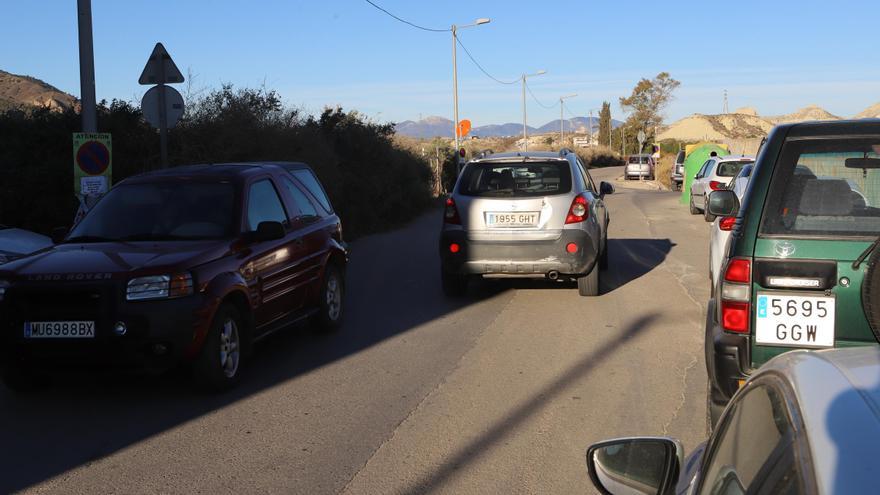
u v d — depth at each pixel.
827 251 4.38
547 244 9.80
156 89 11.55
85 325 6.22
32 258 6.71
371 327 9.06
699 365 7.21
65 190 12.68
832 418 1.63
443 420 5.88
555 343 8.11
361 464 5.09
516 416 5.94
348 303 10.52
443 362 7.47
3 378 6.57
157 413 6.20
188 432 5.74
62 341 6.24
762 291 4.50
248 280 7.10
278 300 7.66
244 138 14.99
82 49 10.75
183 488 4.77
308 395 6.56
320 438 5.56
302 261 8.14
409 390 6.62
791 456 1.65
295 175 8.80
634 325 8.82
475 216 9.94
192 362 6.45
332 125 21.08
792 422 1.73
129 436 5.69
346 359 7.68
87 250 6.81
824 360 1.98
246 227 7.37
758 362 4.52
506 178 10.04
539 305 10.05
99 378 7.21
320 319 8.62
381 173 22.22
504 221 9.86
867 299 2.90
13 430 5.87
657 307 9.77
